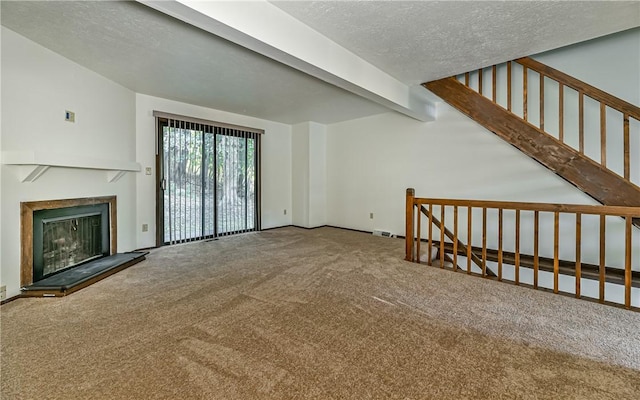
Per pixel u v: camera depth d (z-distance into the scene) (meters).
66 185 2.94
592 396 1.33
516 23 2.34
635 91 2.94
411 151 4.88
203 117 4.76
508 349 1.70
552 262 3.47
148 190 4.18
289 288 2.64
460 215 4.33
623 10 2.15
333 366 1.54
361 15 2.22
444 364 1.56
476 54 2.91
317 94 4.08
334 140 6.12
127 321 2.01
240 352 1.65
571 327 1.94
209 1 1.74
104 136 3.44
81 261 3.15
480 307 2.25
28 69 2.54
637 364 1.56
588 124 3.23
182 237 4.55
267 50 2.17
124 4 2.03
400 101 3.68
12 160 2.32
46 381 1.41
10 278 2.38
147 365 1.53
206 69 3.18
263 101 4.44
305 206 6.07
